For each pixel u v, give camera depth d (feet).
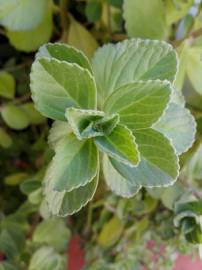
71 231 0.84
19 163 0.90
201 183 0.67
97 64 0.51
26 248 0.78
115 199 0.75
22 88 0.82
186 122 0.51
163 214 0.74
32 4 0.63
